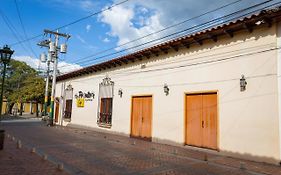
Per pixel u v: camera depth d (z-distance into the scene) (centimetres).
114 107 1653
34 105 5209
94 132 1730
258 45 922
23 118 3344
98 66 1798
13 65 4891
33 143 1145
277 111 842
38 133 1577
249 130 909
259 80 904
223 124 995
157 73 1341
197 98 1125
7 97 4622
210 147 1042
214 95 1056
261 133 874
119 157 902
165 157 927
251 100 917
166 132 1239
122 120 1562
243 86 944
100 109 1809
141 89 1438
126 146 1156
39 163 763
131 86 1523
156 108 1317
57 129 1923
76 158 862
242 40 973
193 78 1142
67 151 983
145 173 700
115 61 1608
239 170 760
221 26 966
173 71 1248
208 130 1059
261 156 863
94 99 1898
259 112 889
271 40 888
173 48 1235
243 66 959
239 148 930
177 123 1190
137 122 1445
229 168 781
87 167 746
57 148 1041
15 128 1850
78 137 1441
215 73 1052
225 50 1027
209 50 1089
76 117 2122
